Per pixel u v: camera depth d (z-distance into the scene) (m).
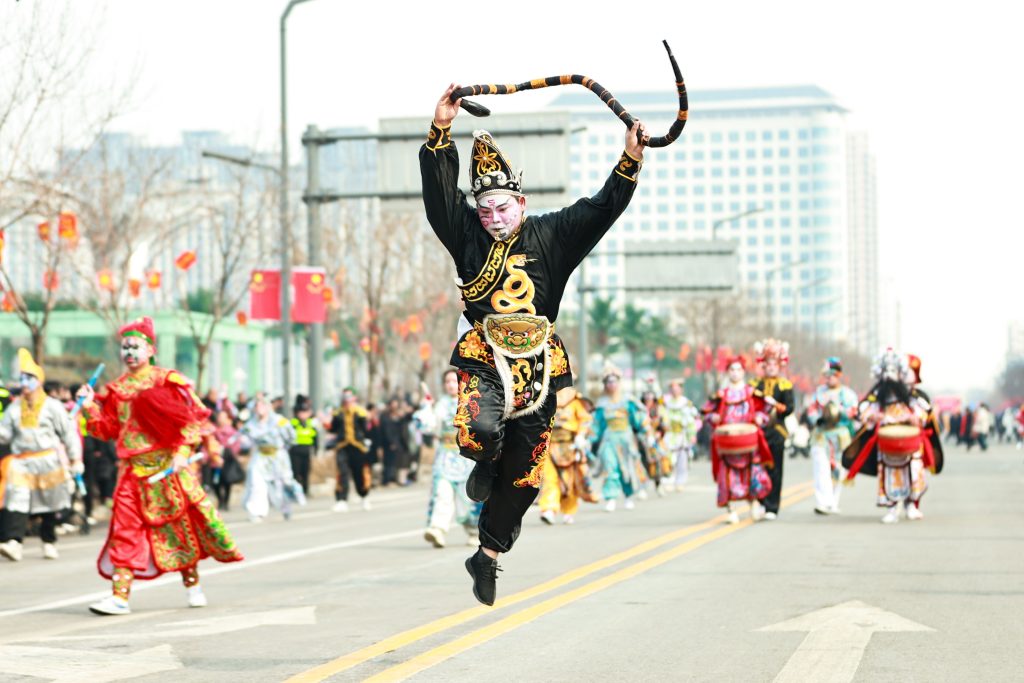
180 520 20.64
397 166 53.91
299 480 51.66
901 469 35.22
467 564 13.15
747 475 35.97
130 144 65.69
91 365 82.44
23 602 22.20
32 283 95.62
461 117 51.97
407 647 16.22
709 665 14.89
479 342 12.66
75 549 33.06
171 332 102.62
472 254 12.69
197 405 21.02
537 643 16.44
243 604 21.16
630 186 12.66
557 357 12.87
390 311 96.50
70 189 56.41
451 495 31.12
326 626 18.31
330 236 86.38
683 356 134.00
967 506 41.78
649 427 50.00
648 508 43.59
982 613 18.59
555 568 25.19
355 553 29.84
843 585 21.80
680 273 78.38
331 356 133.12
